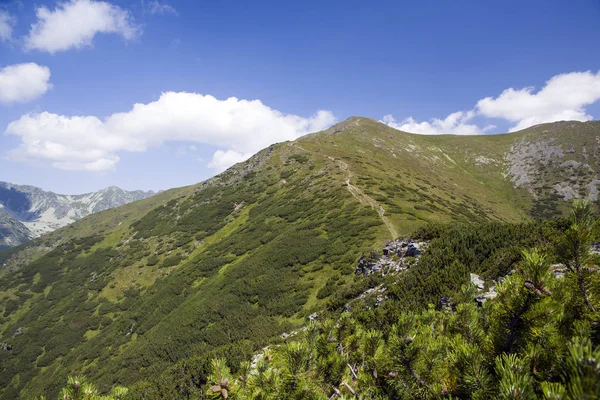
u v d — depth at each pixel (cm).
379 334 509
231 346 2453
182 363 2394
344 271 3762
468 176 13750
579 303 347
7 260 17350
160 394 2158
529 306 336
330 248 4484
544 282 335
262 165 10556
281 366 488
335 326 618
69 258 10262
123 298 7000
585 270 348
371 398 457
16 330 7200
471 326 425
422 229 3052
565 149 14025
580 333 308
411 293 1939
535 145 15125
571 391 201
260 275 4556
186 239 8300
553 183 12419
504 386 262
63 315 7306
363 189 6575
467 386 331
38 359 6112
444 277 1922
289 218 6450
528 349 315
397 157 12275
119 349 5041
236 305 4128
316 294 3578
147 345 4269
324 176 7969
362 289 2759
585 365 194
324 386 485
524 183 12925
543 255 355
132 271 7919
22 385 5556
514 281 362
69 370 5212
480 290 1362
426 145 16050
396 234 4325
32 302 8575
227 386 425
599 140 14000
